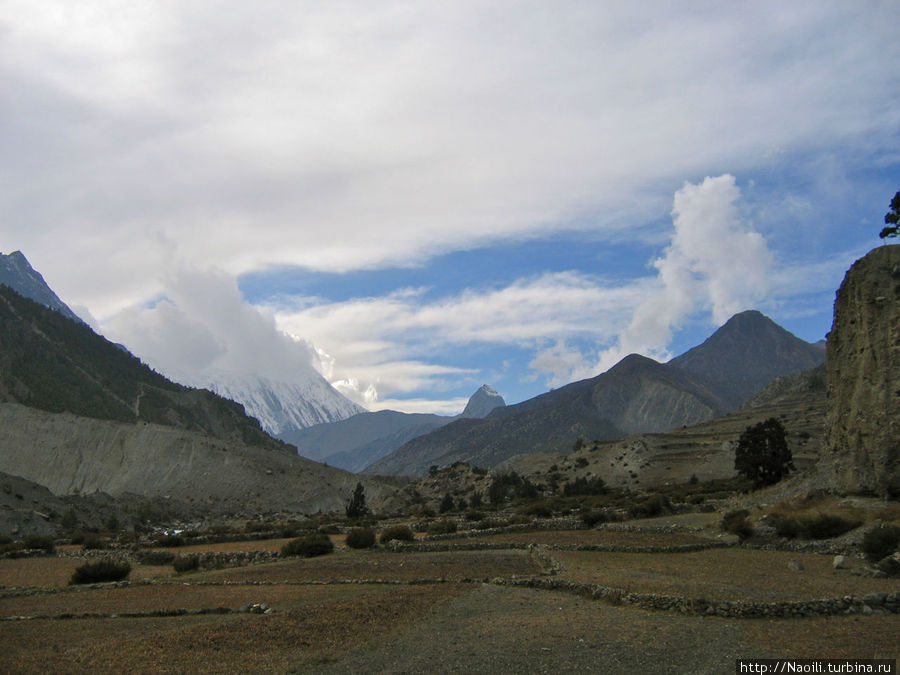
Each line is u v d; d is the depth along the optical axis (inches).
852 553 1376.7
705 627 842.8
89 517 3909.9
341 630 864.3
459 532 2092.8
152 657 759.1
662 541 1700.3
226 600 1138.7
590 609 962.7
